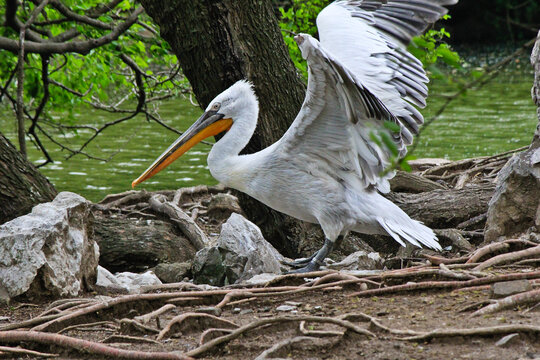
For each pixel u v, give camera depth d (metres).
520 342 6.21
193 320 7.25
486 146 22.84
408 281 8.29
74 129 20.72
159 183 20.16
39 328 7.26
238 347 6.56
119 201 15.92
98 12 18.00
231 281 10.10
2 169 11.68
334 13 11.26
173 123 28.38
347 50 10.70
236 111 11.16
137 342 6.92
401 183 13.91
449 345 6.28
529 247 9.29
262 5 12.31
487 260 8.60
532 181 10.25
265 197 10.71
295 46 17.80
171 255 12.24
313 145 10.09
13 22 16.94
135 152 23.94
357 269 10.13
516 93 35.06
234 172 10.77
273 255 10.44
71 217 9.25
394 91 10.38
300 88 12.58
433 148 22.62
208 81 12.19
